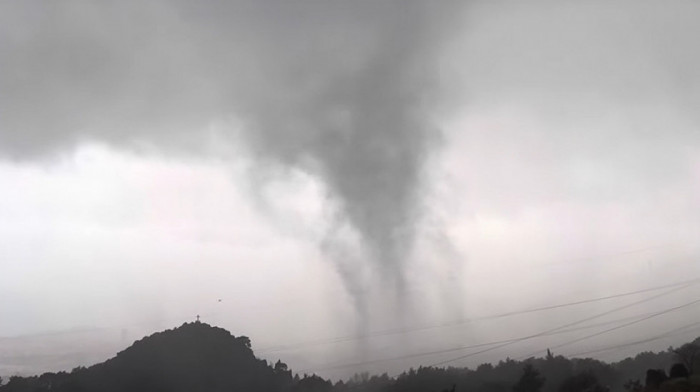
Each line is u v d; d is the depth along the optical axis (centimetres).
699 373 10462
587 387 12812
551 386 13925
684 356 12212
